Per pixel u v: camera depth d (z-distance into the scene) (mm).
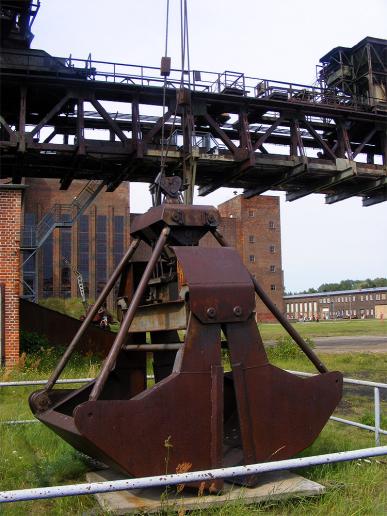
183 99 9125
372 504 4742
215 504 4500
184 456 4590
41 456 6445
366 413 10328
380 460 6211
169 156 24219
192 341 4762
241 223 79688
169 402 4609
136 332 6117
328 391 5332
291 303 151500
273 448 4977
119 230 72062
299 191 31078
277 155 27000
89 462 5965
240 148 25234
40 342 19250
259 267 79562
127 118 26828
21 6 22141
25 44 23438
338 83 32156
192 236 5570
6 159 25078
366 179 30156
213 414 4707
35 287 28203
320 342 36562
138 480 3354
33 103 26047
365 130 31188
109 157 24953
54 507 4805
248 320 5039
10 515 4566
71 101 25062
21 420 7934
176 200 6348
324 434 7520
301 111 27094
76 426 4320
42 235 27984
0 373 13992
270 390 5035
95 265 70562
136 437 4484
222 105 25875
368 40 31031
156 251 5203
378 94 30953
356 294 131750
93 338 20922
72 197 68250
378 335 45188
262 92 26281
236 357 4934
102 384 4586
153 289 6023
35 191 67188
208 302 4840
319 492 4852
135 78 23859
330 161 27516
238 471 3582
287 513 4555
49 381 6074
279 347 21062
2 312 16016
